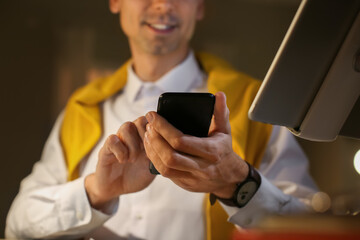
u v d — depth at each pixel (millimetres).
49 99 1833
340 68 480
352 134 543
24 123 1822
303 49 470
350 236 302
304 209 802
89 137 1053
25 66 1829
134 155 693
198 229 950
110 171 755
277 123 514
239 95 1012
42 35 1834
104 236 969
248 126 984
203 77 1104
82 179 881
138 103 1086
